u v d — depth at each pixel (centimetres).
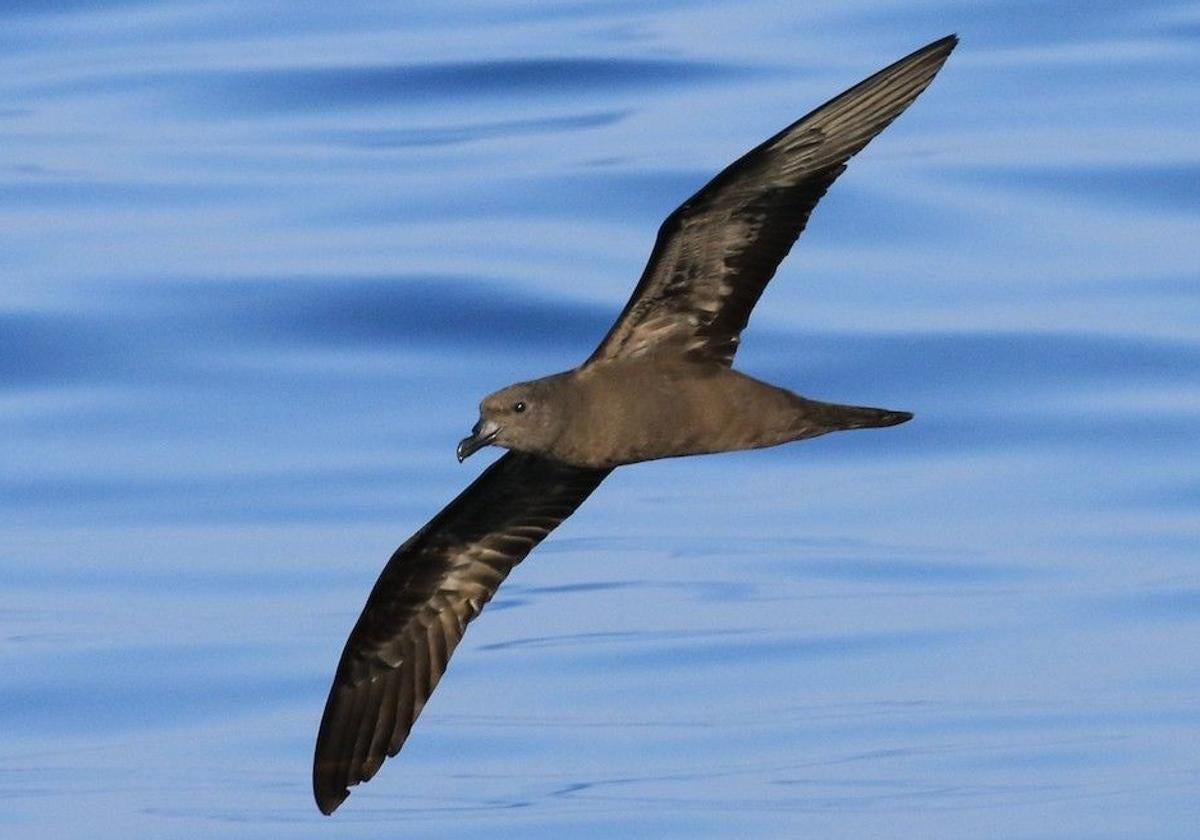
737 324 1184
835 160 1163
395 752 1313
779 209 1164
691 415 1176
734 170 1142
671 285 1171
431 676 1316
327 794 1316
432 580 1310
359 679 1327
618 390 1171
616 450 1182
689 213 1151
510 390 1169
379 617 1316
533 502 1295
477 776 1565
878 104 1155
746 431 1182
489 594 1308
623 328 1178
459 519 1288
